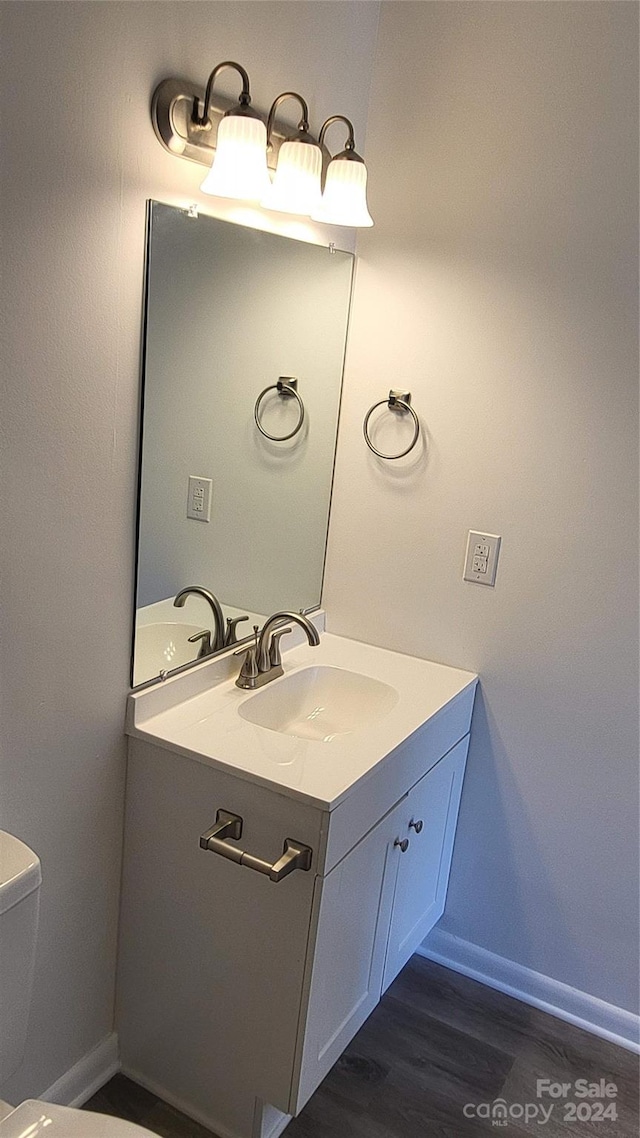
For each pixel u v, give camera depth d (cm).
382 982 192
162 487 161
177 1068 179
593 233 174
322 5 170
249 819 156
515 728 205
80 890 166
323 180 178
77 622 149
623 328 175
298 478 202
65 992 170
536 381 186
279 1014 161
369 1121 180
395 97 189
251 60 157
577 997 211
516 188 180
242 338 173
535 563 194
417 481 204
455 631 208
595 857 203
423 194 190
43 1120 128
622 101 166
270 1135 175
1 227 120
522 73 174
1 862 128
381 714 195
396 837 179
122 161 137
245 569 191
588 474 184
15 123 118
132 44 133
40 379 131
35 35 118
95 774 162
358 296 204
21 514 133
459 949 225
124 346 146
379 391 206
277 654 194
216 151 144
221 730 167
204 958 169
